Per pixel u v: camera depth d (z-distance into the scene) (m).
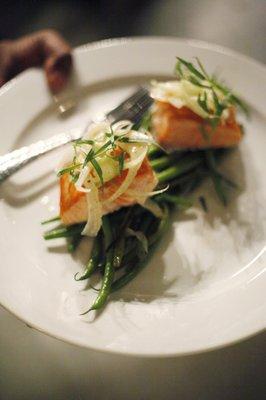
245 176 0.45
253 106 0.48
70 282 0.38
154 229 0.41
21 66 0.52
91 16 0.62
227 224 0.42
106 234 0.39
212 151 0.45
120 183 0.39
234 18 0.62
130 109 0.47
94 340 0.34
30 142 0.46
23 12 0.62
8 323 0.39
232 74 0.50
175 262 0.40
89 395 0.37
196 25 0.61
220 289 0.38
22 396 0.37
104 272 0.38
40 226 0.41
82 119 0.48
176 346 0.34
